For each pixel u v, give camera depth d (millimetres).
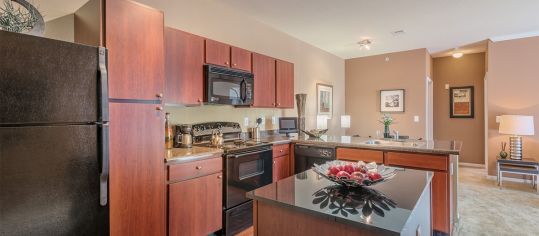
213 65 2725
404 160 2752
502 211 3279
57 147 1355
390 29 4156
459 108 6066
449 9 3371
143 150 1998
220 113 3285
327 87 5492
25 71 1254
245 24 3625
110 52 1828
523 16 3613
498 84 4758
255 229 1318
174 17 2770
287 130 4102
